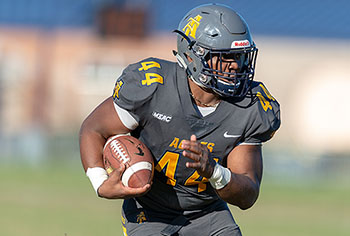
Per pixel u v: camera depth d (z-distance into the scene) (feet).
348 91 281.33
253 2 303.48
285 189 173.06
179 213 47.11
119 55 286.87
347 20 292.40
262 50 283.38
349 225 115.75
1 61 281.74
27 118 281.74
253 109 44.98
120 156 43.50
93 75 285.64
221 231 47.14
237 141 45.19
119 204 133.59
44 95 282.97
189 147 39.88
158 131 44.57
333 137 279.28
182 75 44.88
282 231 105.60
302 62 283.38
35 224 104.83
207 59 44.39
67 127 281.74
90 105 285.02
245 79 44.19
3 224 104.12
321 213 131.34
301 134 280.72
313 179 207.31
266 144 275.59
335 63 283.18
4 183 161.99
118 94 44.55
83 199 139.33
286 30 287.28
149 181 43.27
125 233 48.06
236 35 43.96
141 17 287.28
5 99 281.13
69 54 285.02
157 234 46.09
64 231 97.35
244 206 44.78
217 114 44.57
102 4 284.41
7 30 283.38
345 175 212.84
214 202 47.93
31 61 283.79
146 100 43.86
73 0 289.94
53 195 144.05
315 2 299.79
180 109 44.09
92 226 103.45
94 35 285.84
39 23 284.82
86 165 44.55
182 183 45.73
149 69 44.80
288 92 282.97
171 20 296.92
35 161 222.07
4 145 231.09
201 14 45.01
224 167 46.62
